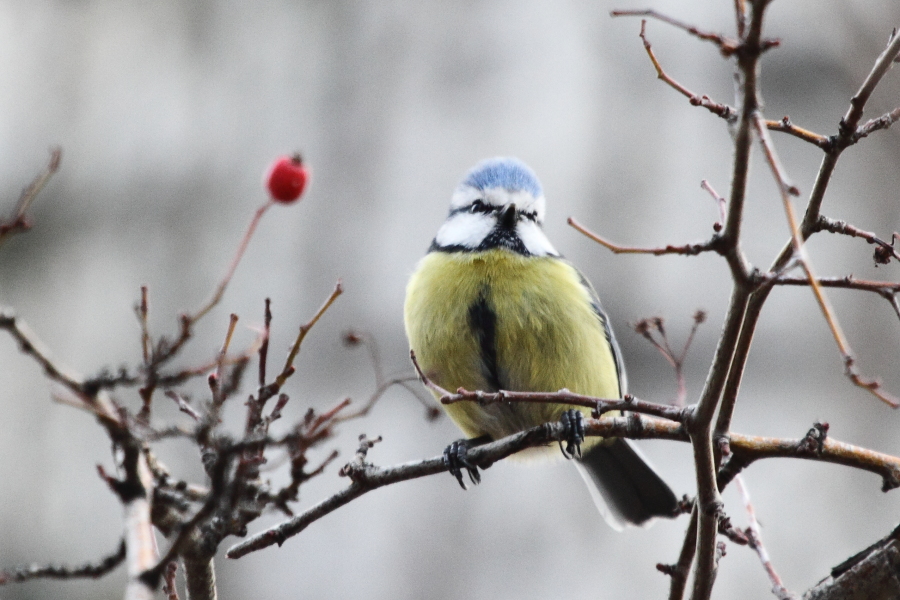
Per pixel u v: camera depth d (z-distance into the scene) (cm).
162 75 1206
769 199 1150
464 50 1182
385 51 1187
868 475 1068
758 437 567
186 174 1171
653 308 1120
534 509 1037
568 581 1009
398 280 1113
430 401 1071
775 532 1052
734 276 435
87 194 1176
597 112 1166
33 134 1189
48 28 1225
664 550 1016
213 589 496
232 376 422
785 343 1140
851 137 484
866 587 524
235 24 1213
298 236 1134
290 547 1043
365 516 1048
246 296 1117
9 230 459
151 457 467
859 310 1139
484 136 1159
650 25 1177
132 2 1230
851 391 1112
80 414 1120
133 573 351
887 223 1132
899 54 481
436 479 1055
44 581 1059
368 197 1141
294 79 1189
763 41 385
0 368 1125
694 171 1150
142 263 1145
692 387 1093
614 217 1145
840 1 1141
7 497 1085
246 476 411
